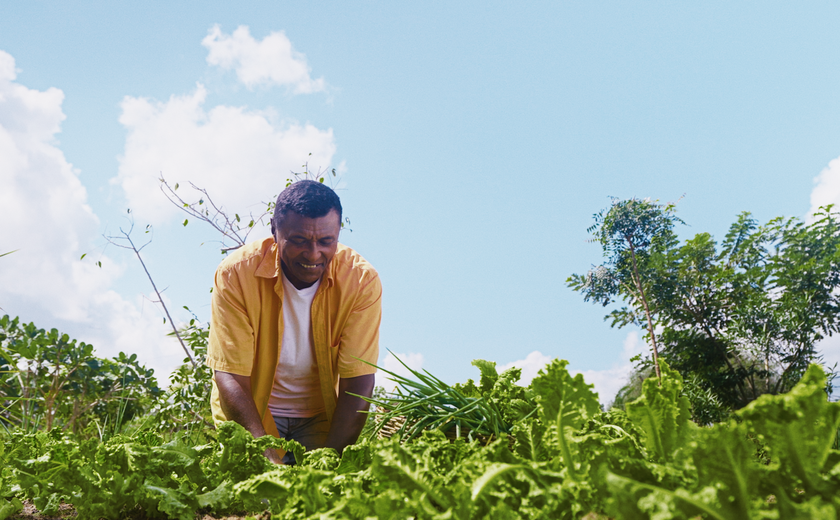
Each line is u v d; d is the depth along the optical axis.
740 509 0.44
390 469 0.56
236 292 1.87
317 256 1.74
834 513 0.40
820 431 0.49
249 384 1.85
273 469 0.93
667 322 7.66
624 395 7.21
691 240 7.60
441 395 1.57
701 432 0.50
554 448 0.66
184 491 0.90
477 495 0.50
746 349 6.93
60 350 3.35
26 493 1.00
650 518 0.41
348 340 1.93
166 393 3.69
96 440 0.99
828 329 6.55
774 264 7.21
